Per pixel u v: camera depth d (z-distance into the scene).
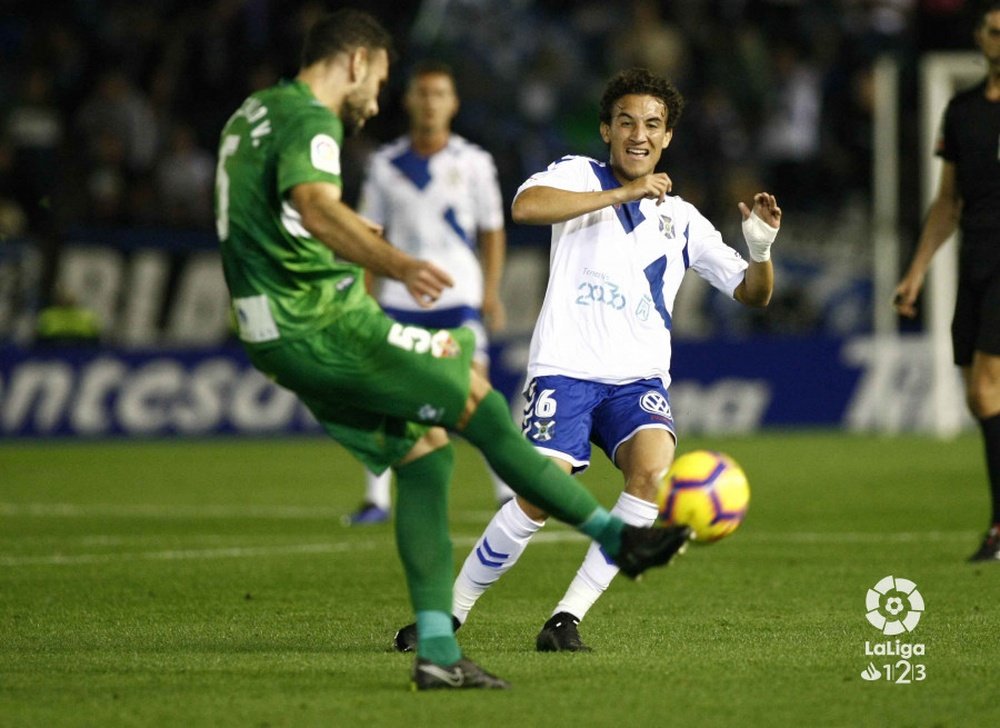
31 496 43.38
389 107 74.00
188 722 15.45
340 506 40.75
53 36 76.12
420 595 17.09
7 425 61.62
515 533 20.05
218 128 75.50
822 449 56.06
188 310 63.19
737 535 33.81
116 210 67.88
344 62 17.31
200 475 49.31
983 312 29.36
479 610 23.98
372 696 16.69
